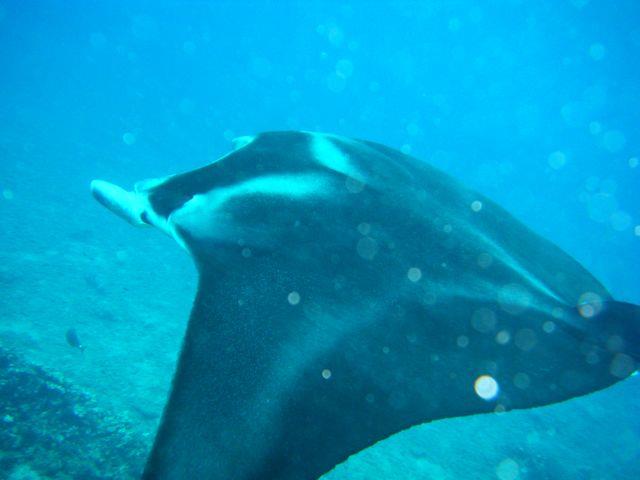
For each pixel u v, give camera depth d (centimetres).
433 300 190
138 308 1012
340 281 182
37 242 1162
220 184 217
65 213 1427
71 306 924
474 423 1045
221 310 157
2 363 554
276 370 145
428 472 789
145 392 734
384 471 747
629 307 223
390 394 151
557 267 276
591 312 216
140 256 1303
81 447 503
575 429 1180
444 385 160
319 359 153
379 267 194
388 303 181
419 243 215
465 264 216
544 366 181
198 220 193
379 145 315
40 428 496
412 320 179
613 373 186
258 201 209
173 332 958
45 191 1562
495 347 182
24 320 823
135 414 658
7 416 489
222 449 123
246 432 128
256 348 149
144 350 859
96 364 767
